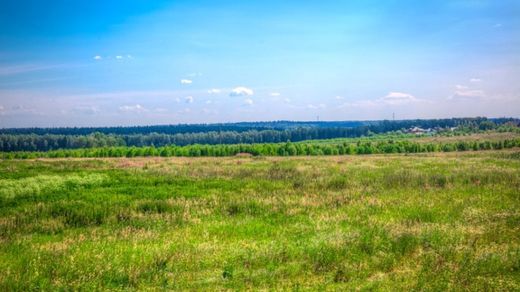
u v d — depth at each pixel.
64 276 7.49
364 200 16.20
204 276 7.64
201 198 16.94
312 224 12.27
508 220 11.70
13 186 19.36
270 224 12.57
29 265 8.00
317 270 7.99
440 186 20.34
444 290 6.66
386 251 9.12
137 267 7.92
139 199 17.03
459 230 10.61
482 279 7.10
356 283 7.21
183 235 10.99
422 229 10.79
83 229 12.11
